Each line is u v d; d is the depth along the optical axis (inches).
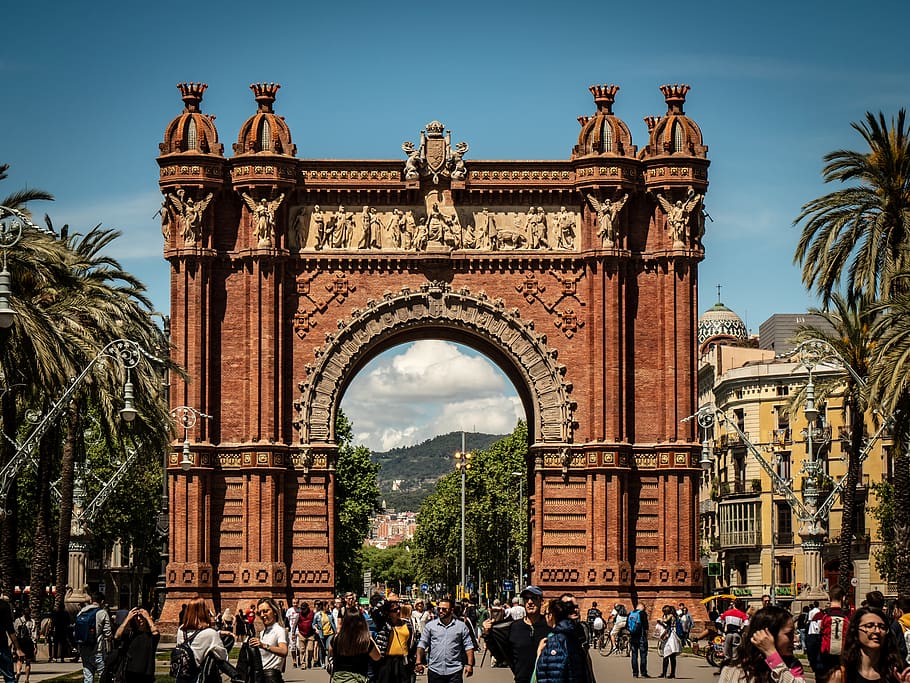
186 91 4047.7
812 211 3567.9
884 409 3058.6
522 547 7800.2
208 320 3956.7
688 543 3988.7
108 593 7529.5
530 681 1676.9
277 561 3922.2
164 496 3966.5
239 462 3949.3
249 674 1653.5
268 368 3951.8
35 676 2613.2
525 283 4042.8
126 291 3752.5
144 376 3449.8
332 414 4005.9
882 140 3503.9
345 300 4028.1
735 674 986.1
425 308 4030.5
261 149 4001.0
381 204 4057.6
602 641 3779.5
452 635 1800.0
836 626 1599.4
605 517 3951.8
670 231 4028.1
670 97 4092.0
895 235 3494.1
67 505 3636.8
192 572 3882.9
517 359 4030.5
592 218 4035.4
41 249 3058.6
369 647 1465.3
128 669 1753.2
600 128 4042.8
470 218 4060.0
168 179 3956.7
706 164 4040.4
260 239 3969.0
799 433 6456.7
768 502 6555.1
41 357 2837.1
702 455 3671.3
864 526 6063.0
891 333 3043.8
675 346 4013.3
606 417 3983.8
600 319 4001.0
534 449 4013.3
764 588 6525.6
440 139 4052.7
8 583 3324.3
